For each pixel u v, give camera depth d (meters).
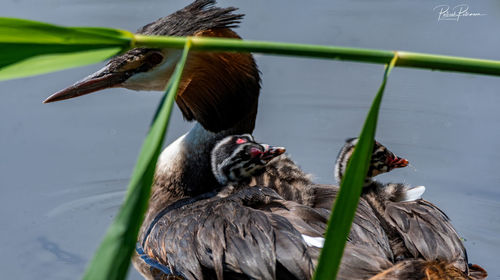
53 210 12.66
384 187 10.54
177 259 9.41
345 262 8.08
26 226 12.09
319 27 18.14
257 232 8.70
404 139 14.91
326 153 14.59
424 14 18.80
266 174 10.82
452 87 16.78
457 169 13.89
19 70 4.00
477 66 4.22
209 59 10.98
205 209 9.66
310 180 10.86
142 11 18.42
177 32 10.65
